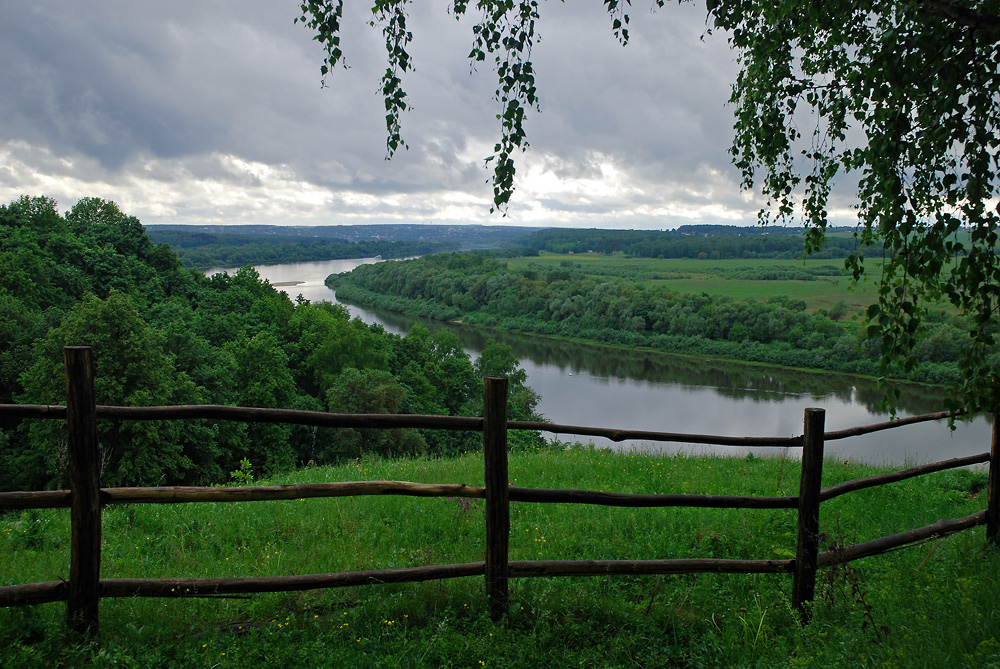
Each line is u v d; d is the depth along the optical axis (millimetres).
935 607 4000
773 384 58219
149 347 29578
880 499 7609
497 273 116438
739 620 4066
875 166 3922
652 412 48531
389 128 5000
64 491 3312
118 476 27578
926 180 3846
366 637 3625
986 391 3732
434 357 61406
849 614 4066
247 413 3447
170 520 5891
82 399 3248
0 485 27922
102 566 4535
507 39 4570
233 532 5664
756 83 5617
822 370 63812
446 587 4160
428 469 8914
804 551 4184
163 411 3359
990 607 3857
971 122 3596
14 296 44531
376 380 43000
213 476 32375
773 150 5582
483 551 5219
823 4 4586
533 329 94438
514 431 33469
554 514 6395
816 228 5746
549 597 4094
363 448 40281
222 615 3814
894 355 3680
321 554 5066
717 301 84812
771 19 4953
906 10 3877
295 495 3500
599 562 3965
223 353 42594
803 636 3838
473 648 3541
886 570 4906
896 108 3783
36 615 3502
